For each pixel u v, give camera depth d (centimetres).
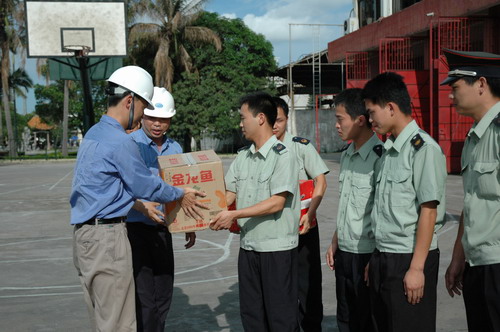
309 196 336
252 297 293
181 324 405
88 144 274
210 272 565
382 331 253
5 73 3453
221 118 3116
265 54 3503
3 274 578
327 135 3186
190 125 3106
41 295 493
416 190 233
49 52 1372
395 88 238
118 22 1397
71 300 476
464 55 228
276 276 282
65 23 1373
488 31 1479
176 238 759
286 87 3744
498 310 224
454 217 853
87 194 269
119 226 275
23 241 775
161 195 272
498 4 1368
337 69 3269
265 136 287
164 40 3062
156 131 367
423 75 1744
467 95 228
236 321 410
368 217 292
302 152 350
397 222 239
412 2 1909
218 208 285
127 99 280
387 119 242
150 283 343
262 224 283
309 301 355
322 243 695
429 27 1653
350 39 2234
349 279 301
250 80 3306
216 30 3384
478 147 229
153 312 338
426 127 1753
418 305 238
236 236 768
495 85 224
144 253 341
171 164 287
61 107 4678
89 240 270
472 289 236
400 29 1830
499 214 223
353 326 306
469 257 235
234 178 307
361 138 297
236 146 3562
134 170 270
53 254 679
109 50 1397
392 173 243
